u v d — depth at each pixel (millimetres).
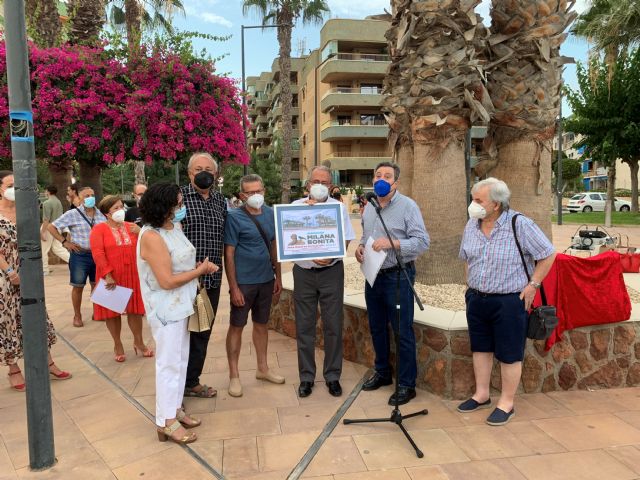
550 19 4859
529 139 5109
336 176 36531
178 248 3100
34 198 2742
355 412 3576
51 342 4191
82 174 10492
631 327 4031
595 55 16359
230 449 3068
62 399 3869
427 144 5129
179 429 3156
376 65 38219
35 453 2852
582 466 2850
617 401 3760
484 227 3373
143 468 2869
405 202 3709
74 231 5766
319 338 5023
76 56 8023
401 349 3709
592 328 3979
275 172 40000
